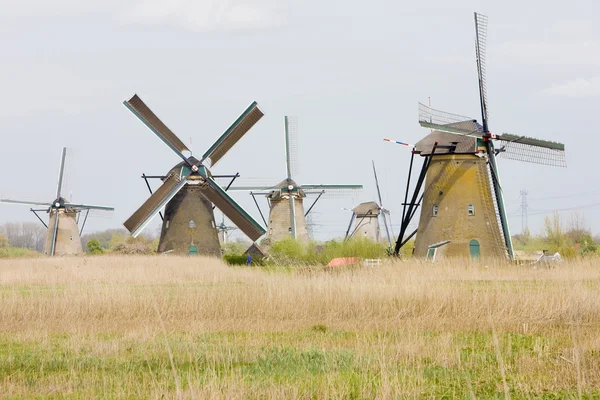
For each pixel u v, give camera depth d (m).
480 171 166.12
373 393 51.28
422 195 171.25
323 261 185.75
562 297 87.62
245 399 50.06
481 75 168.38
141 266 151.12
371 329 79.56
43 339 74.75
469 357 63.00
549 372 57.69
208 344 71.31
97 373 59.16
